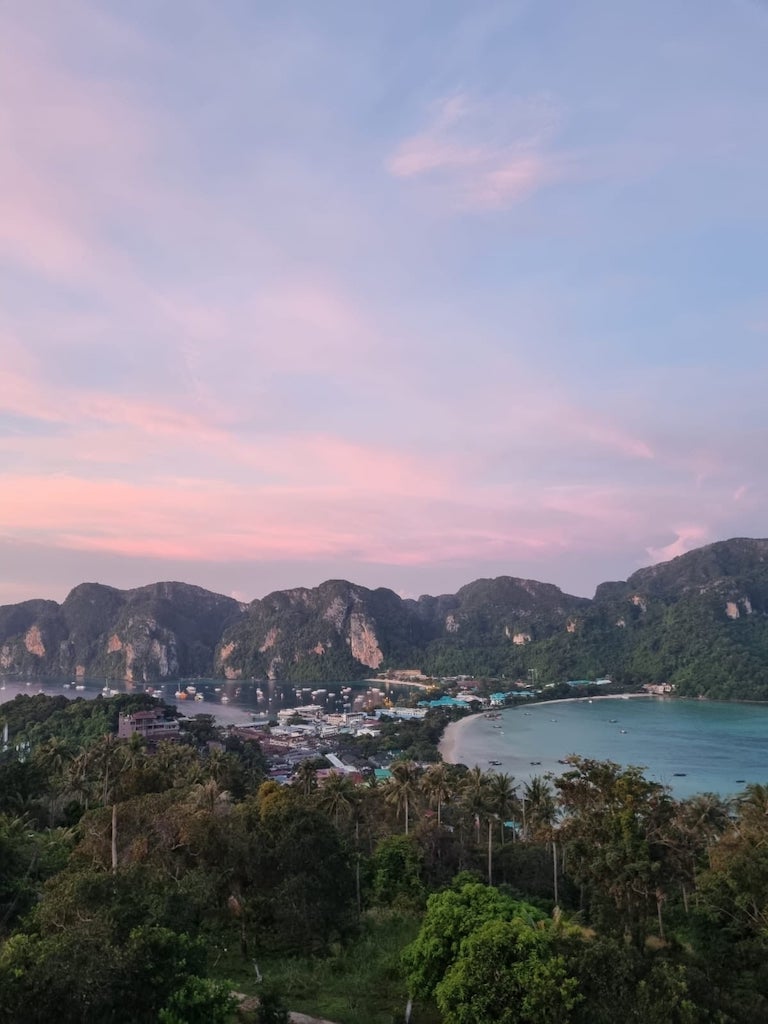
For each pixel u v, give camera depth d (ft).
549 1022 101.30
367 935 172.45
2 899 144.05
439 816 330.75
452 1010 110.93
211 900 150.00
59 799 309.22
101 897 102.99
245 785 352.90
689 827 257.75
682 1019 96.53
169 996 85.40
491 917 128.77
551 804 295.07
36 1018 74.79
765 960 131.95
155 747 546.26
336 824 291.58
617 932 140.77
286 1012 107.45
